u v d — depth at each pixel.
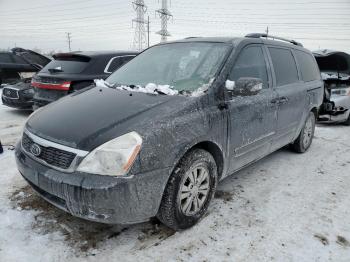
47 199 2.39
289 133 4.16
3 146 4.69
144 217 2.30
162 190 2.33
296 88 4.12
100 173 2.12
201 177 2.69
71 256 2.30
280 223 2.82
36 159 2.41
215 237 2.59
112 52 6.16
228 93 2.90
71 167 2.18
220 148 2.81
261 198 3.28
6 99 7.38
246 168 4.11
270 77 3.63
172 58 3.40
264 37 3.95
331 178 3.88
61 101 3.06
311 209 3.09
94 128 2.30
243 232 2.67
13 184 3.38
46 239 2.47
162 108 2.48
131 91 2.94
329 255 2.43
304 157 4.64
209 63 3.05
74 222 2.70
